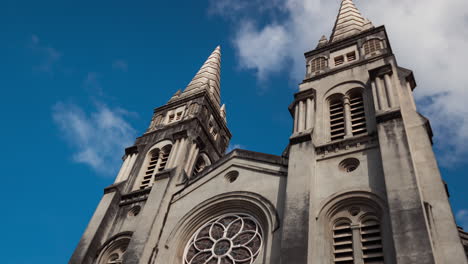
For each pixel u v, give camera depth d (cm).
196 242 2314
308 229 1819
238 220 2308
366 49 3170
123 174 3152
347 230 1923
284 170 2328
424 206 1772
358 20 3947
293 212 1933
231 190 2438
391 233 1747
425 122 2261
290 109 2842
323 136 2505
